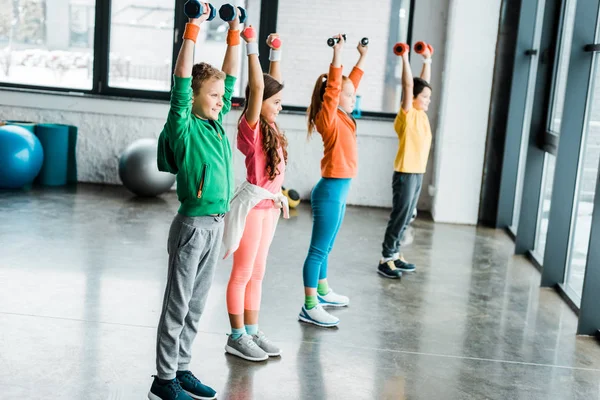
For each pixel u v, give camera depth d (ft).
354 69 14.39
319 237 13.98
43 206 22.29
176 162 9.89
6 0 26.23
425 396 11.36
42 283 15.20
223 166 10.05
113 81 26.55
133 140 26.37
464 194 24.41
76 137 26.18
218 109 10.14
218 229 10.18
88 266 16.60
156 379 10.34
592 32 16.55
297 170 26.35
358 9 25.93
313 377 11.75
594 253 14.25
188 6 9.35
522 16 23.12
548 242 17.51
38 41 26.45
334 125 13.60
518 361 13.03
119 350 12.15
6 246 17.72
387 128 26.13
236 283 12.05
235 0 26.05
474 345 13.65
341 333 13.78
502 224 24.13
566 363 13.10
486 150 24.53
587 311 14.43
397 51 16.71
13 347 11.93
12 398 10.26
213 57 26.53
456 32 23.61
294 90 26.43
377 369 12.24
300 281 16.76
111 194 24.82
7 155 23.75
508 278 18.35
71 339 12.45
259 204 11.78
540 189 20.53
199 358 12.09
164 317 10.11
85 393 10.57
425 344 13.53
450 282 17.65
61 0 26.17
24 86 26.66
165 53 26.37
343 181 13.80
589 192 16.79
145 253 17.99
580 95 16.71
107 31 26.17
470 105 23.94
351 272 17.89
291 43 26.16
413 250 20.51
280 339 13.23
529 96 23.18
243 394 10.96
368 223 23.67
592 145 16.99
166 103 26.11
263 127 11.60
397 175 17.40
